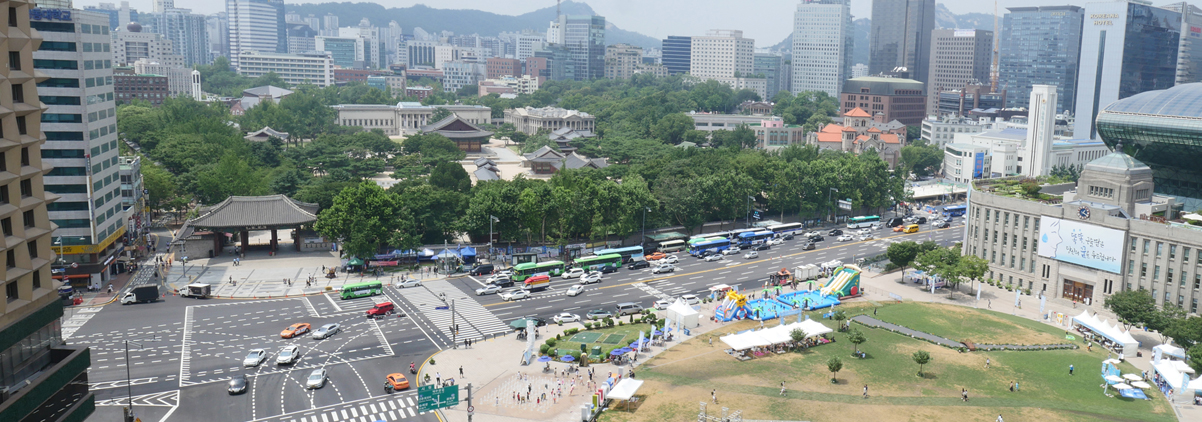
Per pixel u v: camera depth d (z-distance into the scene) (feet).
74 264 560.20
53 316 253.44
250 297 555.28
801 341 476.95
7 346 228.84
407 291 580.71
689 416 366.02
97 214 574.97
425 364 432.25
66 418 243.19
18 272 238.07
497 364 435.94
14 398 218.79
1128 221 542.57
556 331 495.00
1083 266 571.69
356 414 367.25
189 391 388.37
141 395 381.81
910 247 643.45
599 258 648.79
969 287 630.33
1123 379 413.59
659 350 467.52
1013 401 388.37
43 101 545.85
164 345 452.76
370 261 640.17
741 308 531.91
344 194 636.07
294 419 360.48
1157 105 654.94
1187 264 515.50
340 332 484.33
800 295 577.02
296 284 590.55
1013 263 628.69
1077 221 571.69
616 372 426.10
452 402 340.80
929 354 449.06
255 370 418.72
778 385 407.85
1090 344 483.51
